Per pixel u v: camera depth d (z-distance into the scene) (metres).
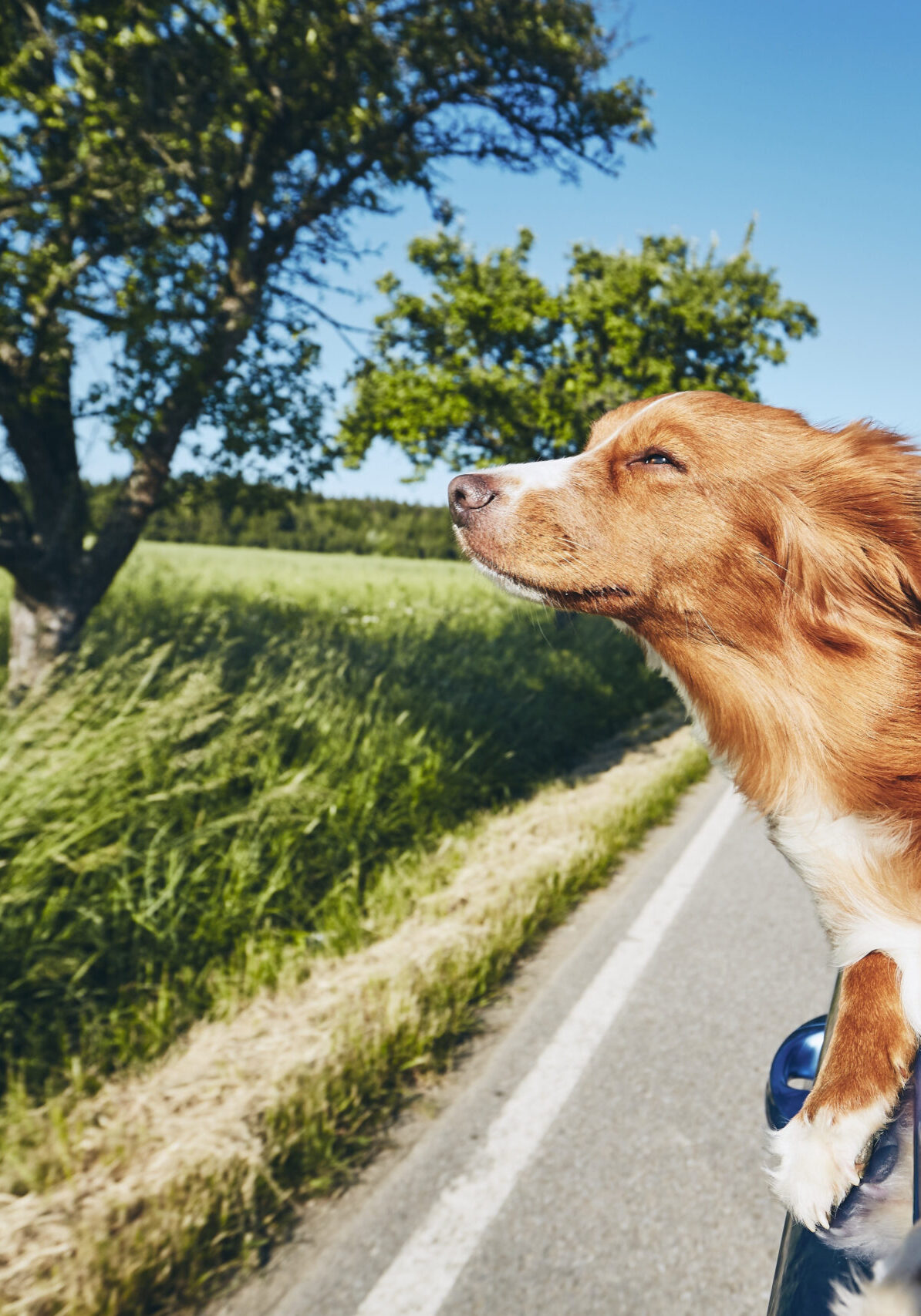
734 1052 3.45
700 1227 2.54
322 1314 2.31
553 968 4.25
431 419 15.64
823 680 1.65
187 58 6.73
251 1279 2.45
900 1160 1.09
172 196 6.82
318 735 6.06
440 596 16.80
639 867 5.66
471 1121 3.09
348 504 52.56
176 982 3.98
